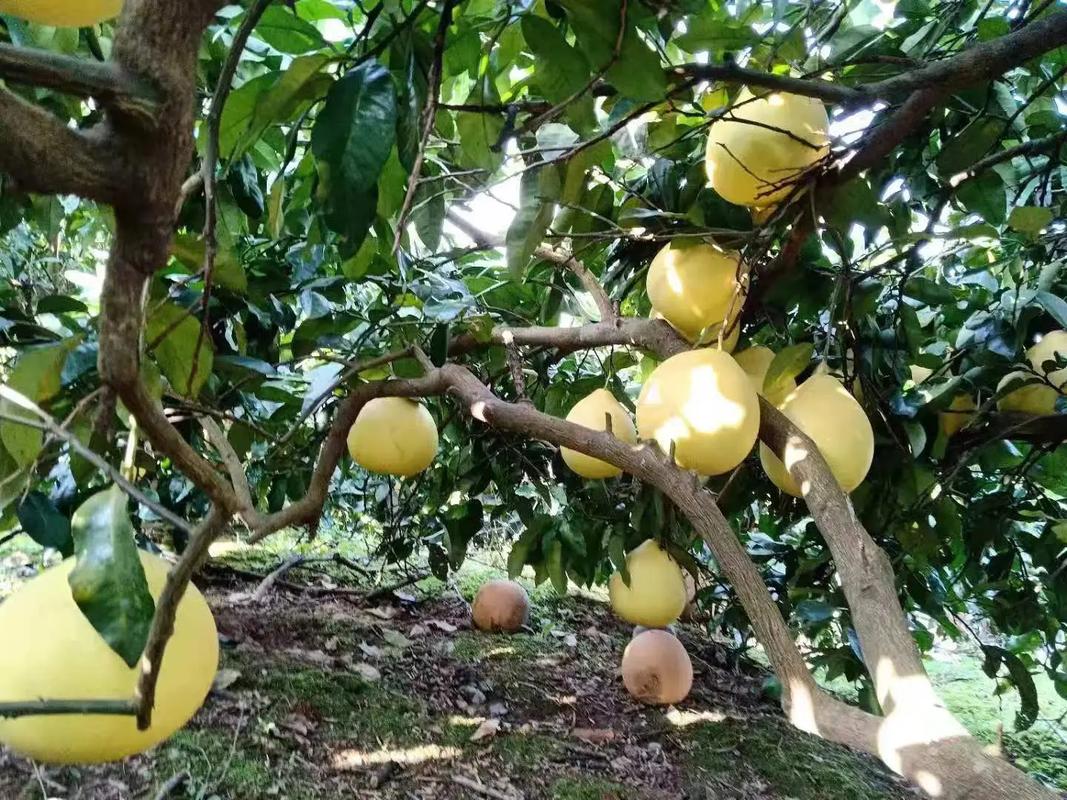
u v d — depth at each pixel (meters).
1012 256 1.86
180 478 2.29
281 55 1.50
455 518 2.74
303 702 2.34
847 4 1.42
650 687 2.79
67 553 1.17
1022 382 1.68
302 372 2.35
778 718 2.88
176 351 1.08
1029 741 3.14
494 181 1.56
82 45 1.37
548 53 0.95
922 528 1.92
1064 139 1.57
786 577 2.50
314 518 1.30
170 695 0.75
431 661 2.97
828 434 1.36
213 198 0.76
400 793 2.00
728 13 1.48
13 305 1.60
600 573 3.05
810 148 1.24
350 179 0.69
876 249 1.54
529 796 2.10
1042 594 2.46
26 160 0.43
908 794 2.43
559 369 2.77
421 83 0.85
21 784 1.75
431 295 1.97
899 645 0.92
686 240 1.47
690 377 1.31
